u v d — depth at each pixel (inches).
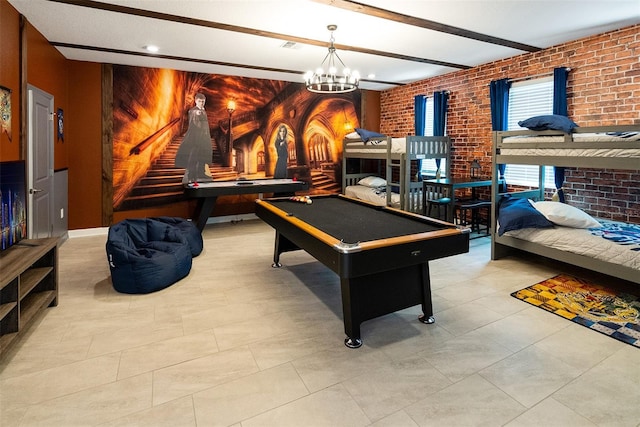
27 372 83.4
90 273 149.7
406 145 218.4
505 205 164.1
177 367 86.2
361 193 266.2
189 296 127.9
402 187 225.3
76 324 106.7
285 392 77.5
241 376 82.9
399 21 146.6
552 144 139.7
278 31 157.5
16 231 112.3
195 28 154.0
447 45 178.9
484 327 105.7
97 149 213.5
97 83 209.8
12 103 132.0
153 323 107.9
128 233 157.5
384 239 93.7
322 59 203.0
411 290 107.3
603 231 138.6
